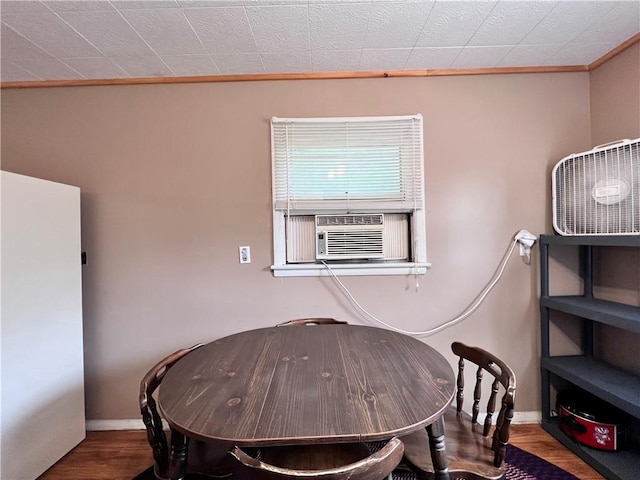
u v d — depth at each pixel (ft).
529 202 6.70
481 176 6.72
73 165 6.66
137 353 6.70
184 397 3.25
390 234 6.95
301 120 6.64
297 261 6.94
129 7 4.63
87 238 6.67
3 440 4.76
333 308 6.75
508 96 6.68
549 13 4.98
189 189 6.70
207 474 3.43
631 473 4.95
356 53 5.98
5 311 4.82
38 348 5.33
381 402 3.09
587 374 5.74
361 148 6.72
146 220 6.68
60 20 4.86
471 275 6.75
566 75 6.64
